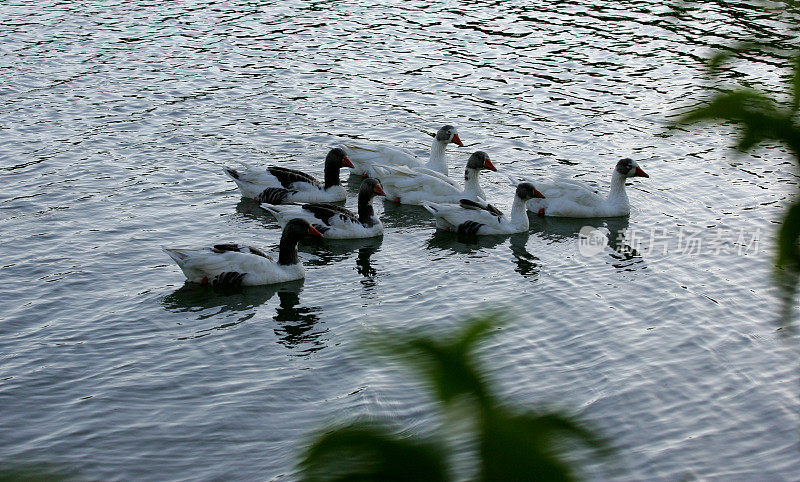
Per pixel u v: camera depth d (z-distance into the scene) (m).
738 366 14.90
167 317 16.47
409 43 34.91
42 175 22.98
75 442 12.53
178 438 12.73
